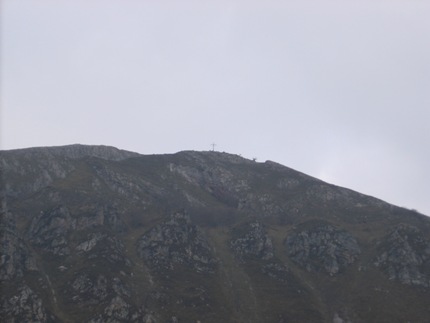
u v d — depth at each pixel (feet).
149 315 358.64
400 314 388.98
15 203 491.72
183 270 442.09
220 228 551.18
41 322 330.54
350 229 541.75
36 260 410.93
